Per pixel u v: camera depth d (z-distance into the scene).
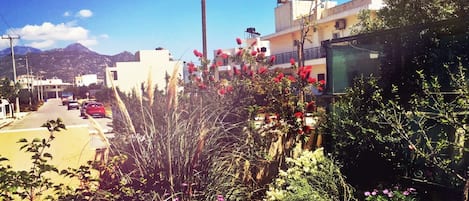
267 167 4.57
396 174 4.33
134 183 3.58
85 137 3.94
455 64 4.02
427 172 4.07
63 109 49.31
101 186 3.69
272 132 4.72
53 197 3.51
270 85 5.01
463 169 3.77
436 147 3.78
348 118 4.71
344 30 21.20
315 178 4.17
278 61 26.58
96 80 93.19
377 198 3.88
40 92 85.00
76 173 3.54
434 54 4.25
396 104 4.21
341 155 4.74
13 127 24.72
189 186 3.57
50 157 3.42
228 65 6.01
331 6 24.39
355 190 4.23
